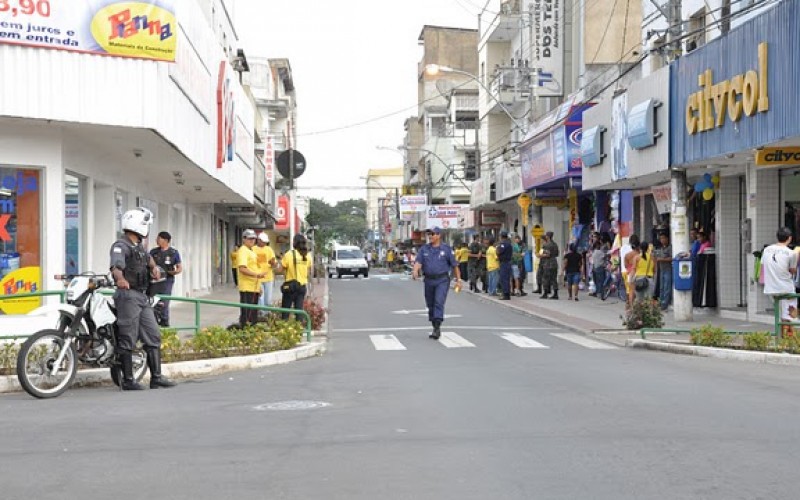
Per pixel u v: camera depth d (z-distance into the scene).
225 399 9.89
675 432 7.56
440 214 59.91
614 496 5.60
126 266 10.61
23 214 14.35
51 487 6.02
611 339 16.73
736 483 5.85
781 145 15.28
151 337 10.91
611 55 32.94
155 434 7.81
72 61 13.73
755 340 13.51
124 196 20.34
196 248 31.66
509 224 47.72
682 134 18.66
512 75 39.75
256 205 37.94
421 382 11.01
